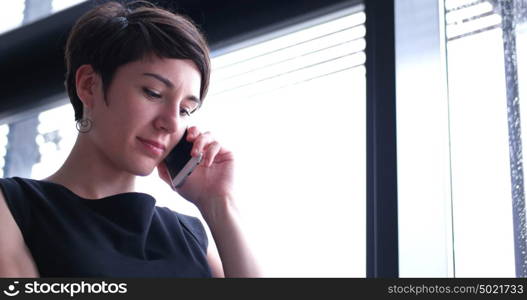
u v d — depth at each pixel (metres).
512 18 1.64
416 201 1.61
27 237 1.18
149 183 2.14
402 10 1.77
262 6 2.09
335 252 1.77
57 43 2.48
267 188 1.93
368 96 1.75
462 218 1.63
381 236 1.59
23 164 2.72
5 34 2.59
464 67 1.72
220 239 1.44
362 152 1.79
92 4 2.34
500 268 1.56
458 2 1.76
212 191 1.48
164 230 1.33
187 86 1.29
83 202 1.25
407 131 1.66
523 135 1.56
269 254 1.86
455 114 1.70
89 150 1.30
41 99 2.63
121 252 1.23
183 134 1.45
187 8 2.20
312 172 1.86
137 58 1.26
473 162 1.65
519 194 1.55
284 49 2.05
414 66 1.71
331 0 1.95
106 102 1.27
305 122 1.92
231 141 2.05
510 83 1.61
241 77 2.11
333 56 1.94
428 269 1.57
